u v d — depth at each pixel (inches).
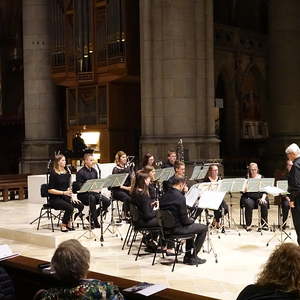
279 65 819.4
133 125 849.5
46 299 140.6
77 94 854.5
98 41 799.1
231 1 1107.9
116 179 392.5
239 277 297.1
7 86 1156.5
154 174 414.9
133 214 343.3
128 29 771.4
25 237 421.1
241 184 390.6
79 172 429.7
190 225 317.1
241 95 1086.4
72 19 822.5
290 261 128.5
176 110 663.1
